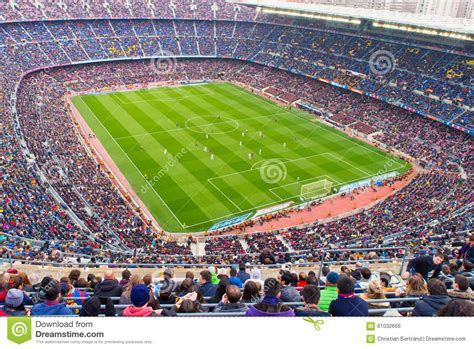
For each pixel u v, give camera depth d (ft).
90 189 166.71
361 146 243.19
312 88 326.65
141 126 256.11
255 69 378.94
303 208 176.96
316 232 149.89
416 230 135.85
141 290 29.30
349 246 113.80
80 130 246.06
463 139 234.17
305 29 379.35
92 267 86.07
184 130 251.80
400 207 168.55
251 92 341.00
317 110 294.25
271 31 402.52
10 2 344.28
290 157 222.89
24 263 77.97
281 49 377.91
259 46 393.70
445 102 257.96
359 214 166.30
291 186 193.06
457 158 219.20
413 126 255.70
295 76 350.84
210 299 42.98
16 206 122.11
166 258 108.27
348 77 313.53
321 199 184.34
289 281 40.81
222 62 398.83
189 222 161.58
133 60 380.78
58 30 364.17
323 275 60.75
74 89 319.47
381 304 36.22
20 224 112.57
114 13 392.06
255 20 413.18
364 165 219.41
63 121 242.99
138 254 113.80
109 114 274.77
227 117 278.87
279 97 324.39
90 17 378.32
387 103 284.20
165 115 277.23
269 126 266.16
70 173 175.42
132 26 400.26
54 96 288.71
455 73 269.85
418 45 295.89
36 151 181.37
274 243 140.26
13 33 337.11
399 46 310.04
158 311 31.50
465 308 26.32
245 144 235.81
